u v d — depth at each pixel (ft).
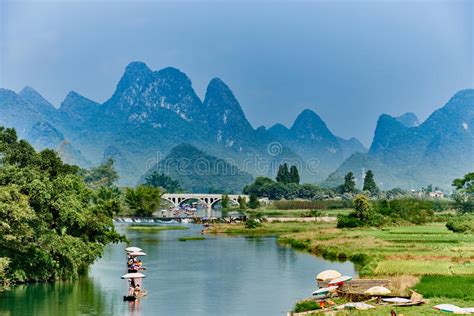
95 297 263.90
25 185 274.16
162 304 253.03
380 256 359.46
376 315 199.82
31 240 271.69
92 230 339.98
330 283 252.62
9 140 315.17
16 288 275.80
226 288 293.84
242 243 550.77
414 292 234.79
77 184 351.67
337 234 549.95
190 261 403.54
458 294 230.89
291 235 590.96
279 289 290.76
